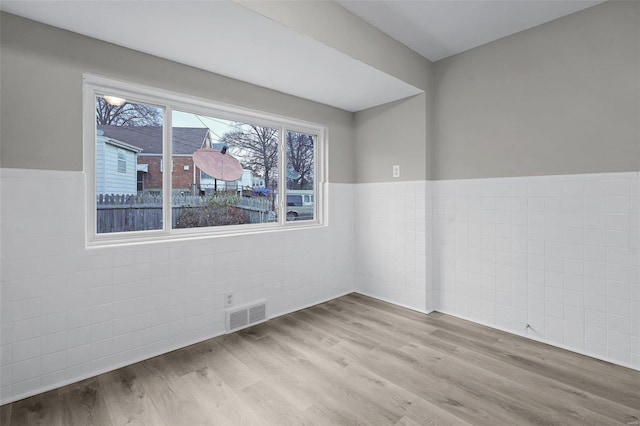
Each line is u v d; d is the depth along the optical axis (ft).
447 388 6.44
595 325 7.64
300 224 11.48
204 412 5.73
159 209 8.21
